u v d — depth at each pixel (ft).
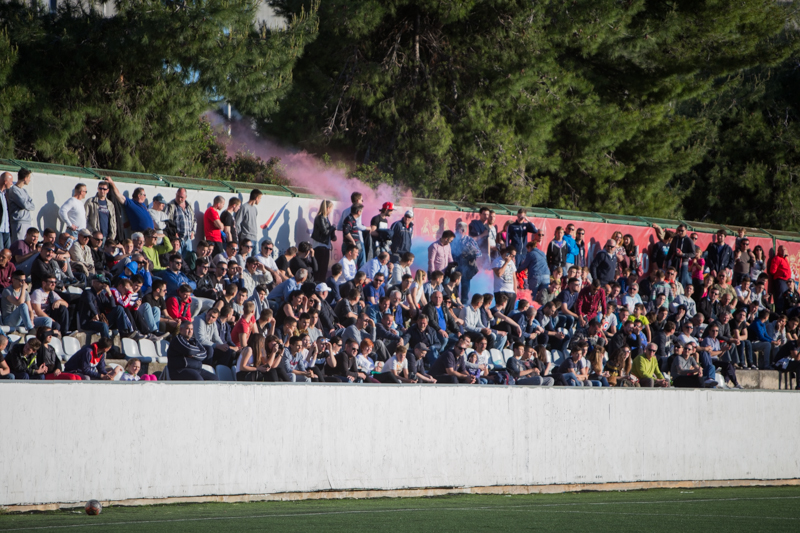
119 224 189.78
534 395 136.98
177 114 257.75
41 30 238.07
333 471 119.14
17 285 155.84
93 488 102.73
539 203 344.28
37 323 156.76
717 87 410.11
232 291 175.32
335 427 119.65
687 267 265.75
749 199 456.04
